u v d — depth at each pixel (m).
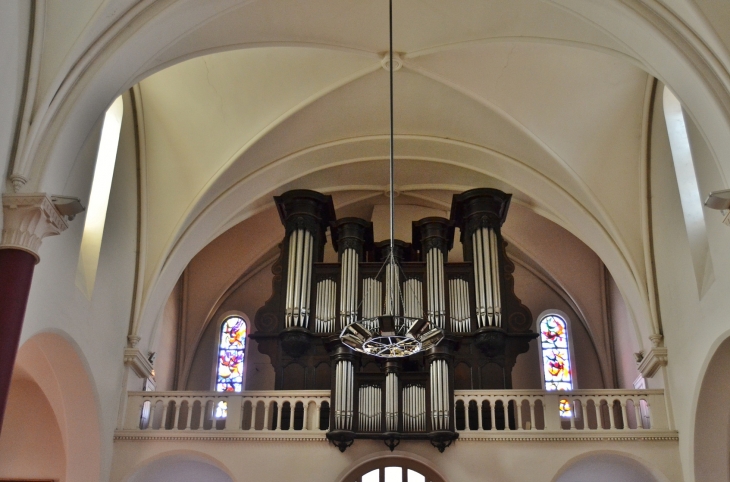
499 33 13.25
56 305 12.01
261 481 14.21
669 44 10.66
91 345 13.59
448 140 16.97
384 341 10.31
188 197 16.30
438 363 14.73
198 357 20.83
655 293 15.45
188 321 21.03
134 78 11.61
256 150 16.27
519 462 14.20
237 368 20.67
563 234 20.42
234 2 11.79
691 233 13.55
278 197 17.50
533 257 20.84
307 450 14.42
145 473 15.10
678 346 14.30
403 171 18.41
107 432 14.36
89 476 13.99
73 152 10.95
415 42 14.09
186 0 11.12
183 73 15.05
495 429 14.48
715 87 10.43
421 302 16.41
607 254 16.36
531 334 16.02
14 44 9.94
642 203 15.62
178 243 16.39
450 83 15.20
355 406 14.51
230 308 21.36
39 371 13.77
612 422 14.62
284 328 15.95
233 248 21.03
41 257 11.30
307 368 15.95
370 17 13.31
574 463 14.22
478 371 15.82
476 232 16.97
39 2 10.37
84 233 13.88
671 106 14.15
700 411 13.43
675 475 14.06
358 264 16.84
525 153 16.41
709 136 10.92
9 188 9.95
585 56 14.09
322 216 17.73
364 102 16.08
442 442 14.18
